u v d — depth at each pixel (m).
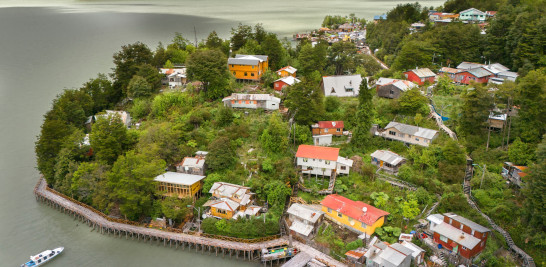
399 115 85.12
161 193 65.00
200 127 82.69
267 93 97.00
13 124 104.56
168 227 62.38
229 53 128.00
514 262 51.97
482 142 73.31
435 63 114.56
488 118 74.19
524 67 94.19
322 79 102.62
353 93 99.62
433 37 119.44
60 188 73.38
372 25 189.25
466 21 154.75
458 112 82.06
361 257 52.38
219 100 93.38
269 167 70.00
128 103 103.19
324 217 62.53
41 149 75.31
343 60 121.88
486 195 61.34
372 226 56.69
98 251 59.91
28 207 71.25
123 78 104.38
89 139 76.38
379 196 63.59
